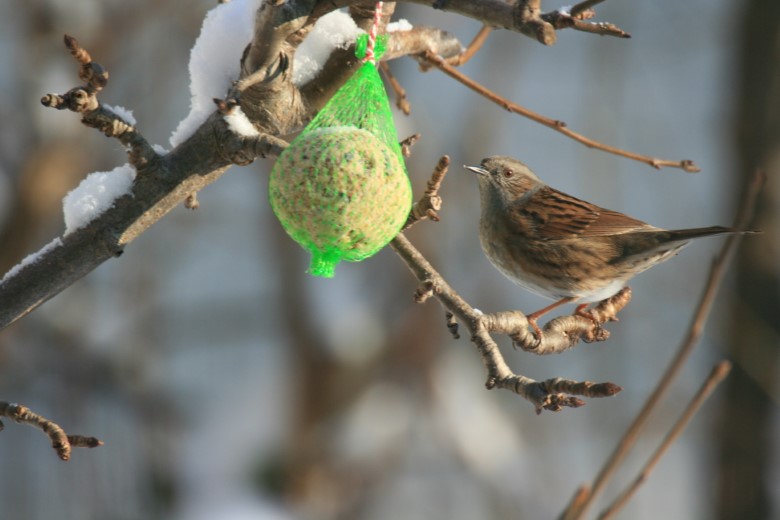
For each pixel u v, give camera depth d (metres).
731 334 14.62
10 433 14.77
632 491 5.76
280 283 15.52
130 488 15.02
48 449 14.86
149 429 15.48
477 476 16.00
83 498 14.70
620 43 19.64
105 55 14.45
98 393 15.42
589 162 19.20
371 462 15.48
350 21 6.42
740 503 14.49
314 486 15.24
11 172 13.77
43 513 14.48
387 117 6.44
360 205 5.73
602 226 8.91
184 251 18.55
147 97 16.81
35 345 15.02
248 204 18.30
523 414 17.27
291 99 6.11
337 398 15.33
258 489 15.41
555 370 17.48
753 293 14.53
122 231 5.87
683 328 17.00
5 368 14.83
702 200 19.06
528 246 9.11
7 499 14.36
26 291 5.86
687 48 20.22
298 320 15.37
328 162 5.73
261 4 5.59
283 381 15.98
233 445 15.98
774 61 14.81
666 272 17.12
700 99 19.95
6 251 13.39
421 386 15.68
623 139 19.69
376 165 5.79
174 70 17.20
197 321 17.81
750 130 14.79
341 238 5.83
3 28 14.42
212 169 5.89
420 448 16.41
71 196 5.92
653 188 19.33
